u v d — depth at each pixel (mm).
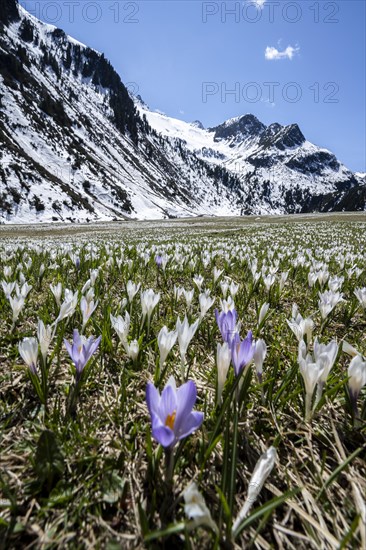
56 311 3479
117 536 1323
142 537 1287
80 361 1828
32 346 1915
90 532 1352
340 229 29609
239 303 4180
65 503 1442
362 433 1851
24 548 1291
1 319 3541
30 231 51438
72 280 5480
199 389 2396
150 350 2777
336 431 1868
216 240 17766
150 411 1041
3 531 1324
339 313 4191
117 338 3113
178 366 2688
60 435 1769
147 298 2850
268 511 1212
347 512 1468
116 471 1602
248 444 1812
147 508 1420
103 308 3502
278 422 1994
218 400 1745
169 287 5512
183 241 16906
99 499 1465
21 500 1473
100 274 5199
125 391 2152
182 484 1536
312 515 1441
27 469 1618
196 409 2113
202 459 1597
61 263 6684
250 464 1704
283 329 3549
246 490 1557
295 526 1426
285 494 1228
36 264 6582
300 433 1896
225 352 1657
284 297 5086
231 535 1213
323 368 1782
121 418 2016
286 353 2850
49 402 2162
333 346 1779
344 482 1621
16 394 2240
